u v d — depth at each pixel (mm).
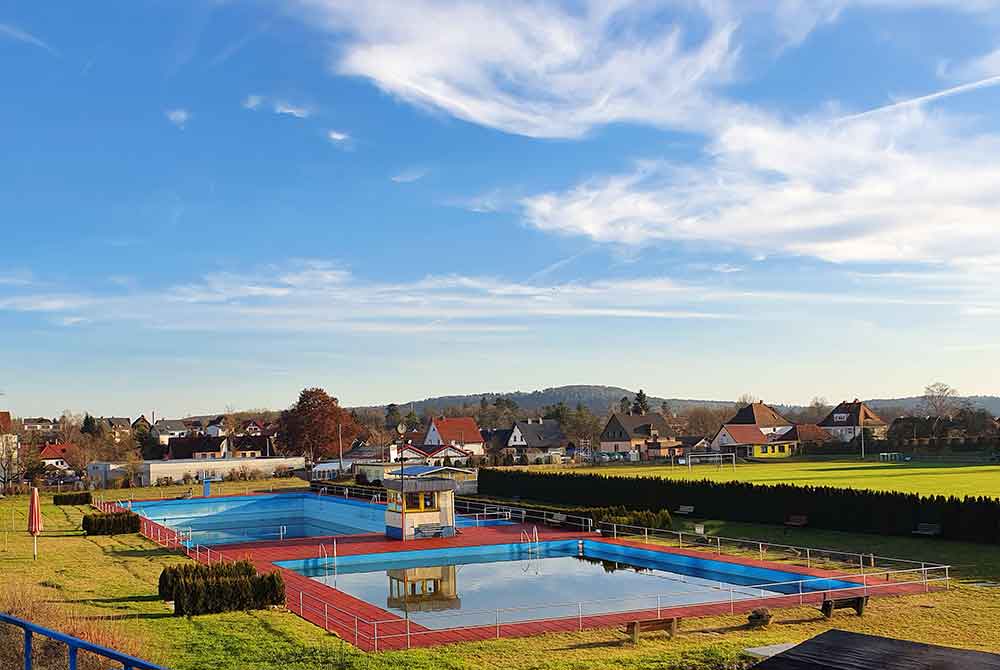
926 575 28641
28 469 92312
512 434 147750
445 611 26625
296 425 114688
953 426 122125
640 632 20750
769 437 131500
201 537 53594
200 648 18891
